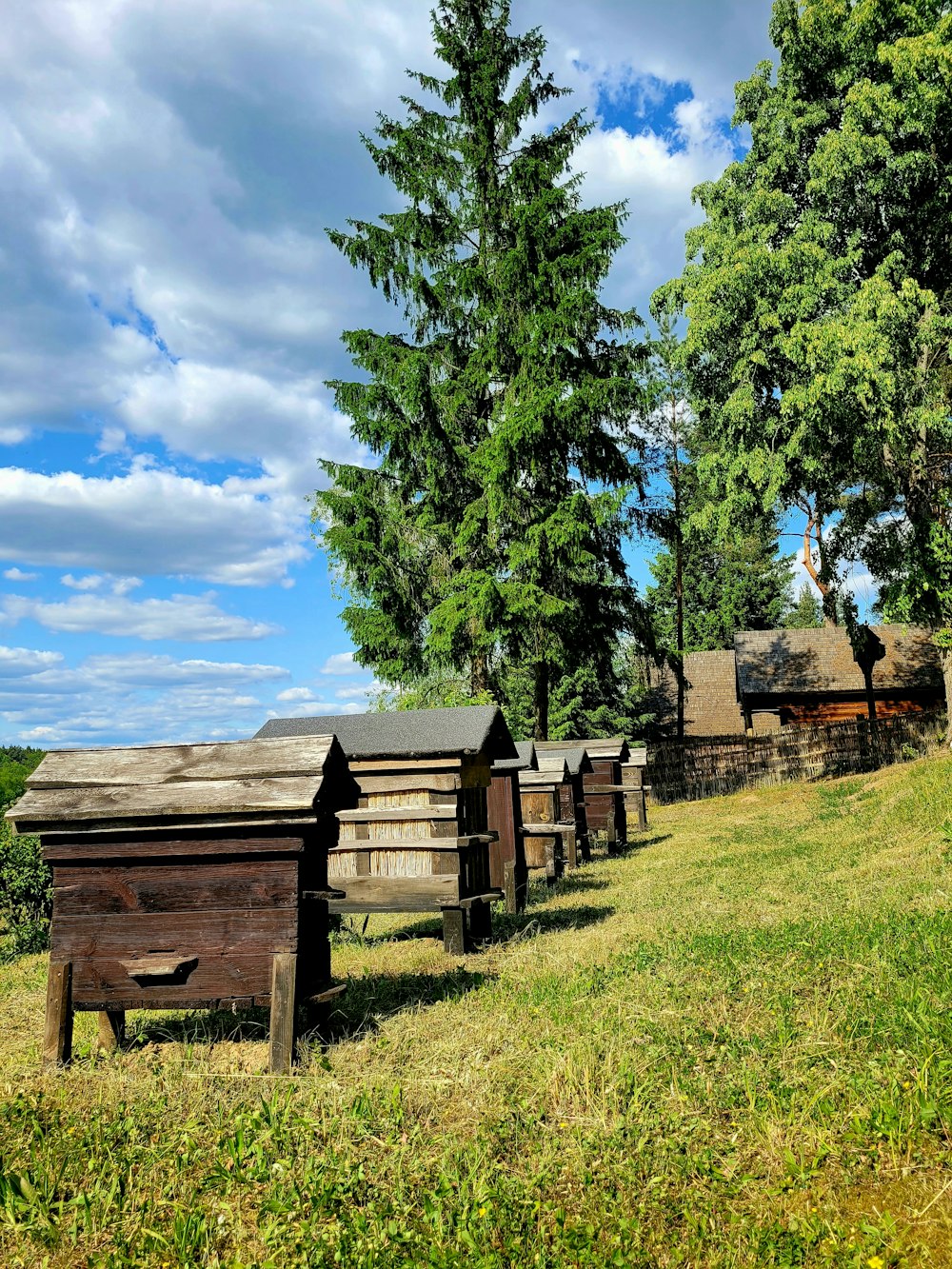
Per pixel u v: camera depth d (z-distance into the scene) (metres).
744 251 20.67
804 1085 4.12
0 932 12.52
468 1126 4.03
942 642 21.12
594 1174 3.49
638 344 27.02
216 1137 3.94
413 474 25.19
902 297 19.27
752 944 7.02
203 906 5.24
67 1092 4.65
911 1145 3.41
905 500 22.00
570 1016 5.59
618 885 12.62
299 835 5.15
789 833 17.17
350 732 9.46
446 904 8.45
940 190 20.28
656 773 32.25
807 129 21.92
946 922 6.70
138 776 5.58
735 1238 3.01
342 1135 3.91
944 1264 2.76
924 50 18.98
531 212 24.69
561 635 26.23
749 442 22.30
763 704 35.91
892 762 28.28
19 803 5.43
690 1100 4.09
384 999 6.60
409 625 25.34
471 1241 2.97
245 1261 3.02
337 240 24.69
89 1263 3.06
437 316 26.06
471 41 26.94
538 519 24.78
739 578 53.69
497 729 9.73
